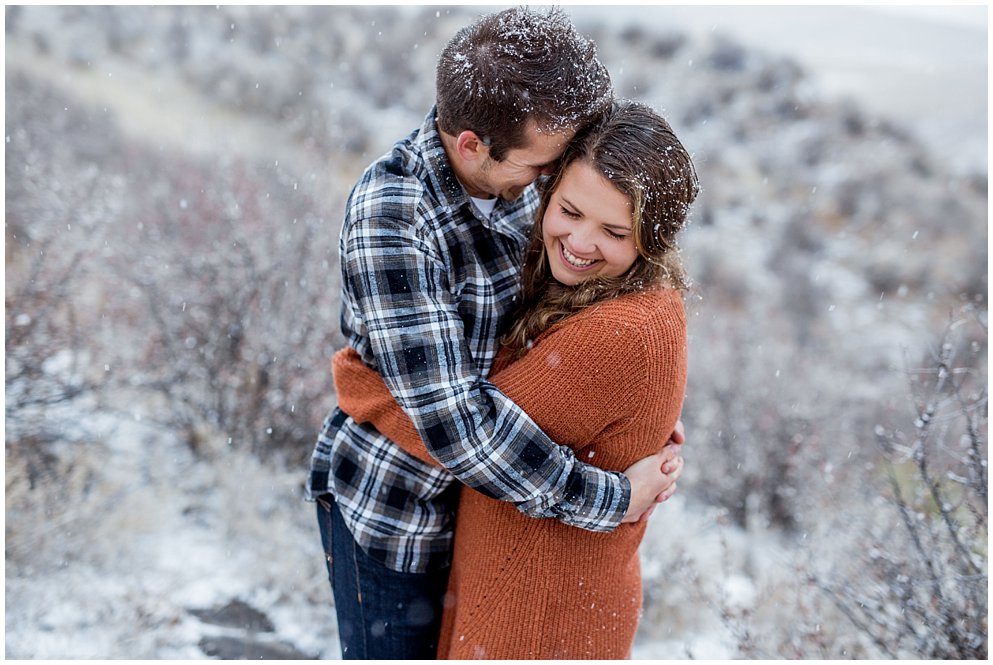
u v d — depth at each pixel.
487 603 1.39
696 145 15.86
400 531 1.42
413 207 1.26
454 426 1.23
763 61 20.45
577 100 1.21
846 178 16.16
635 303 1.29
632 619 1.50
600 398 1.27
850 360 8.01
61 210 4.34
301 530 3.45
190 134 8.53
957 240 14.12
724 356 5.88
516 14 1.27
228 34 13.68
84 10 12.66
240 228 4.18
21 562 2.89
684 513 4.18
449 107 1.24
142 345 4.03
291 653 2.76
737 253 12.75
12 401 3.35
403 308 1.24
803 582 2.78
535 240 1.38
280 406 3.85
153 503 3.41
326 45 14.29
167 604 2.86
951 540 2.28
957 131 19.50
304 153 7.18
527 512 1.29
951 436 2.69
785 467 4.19
